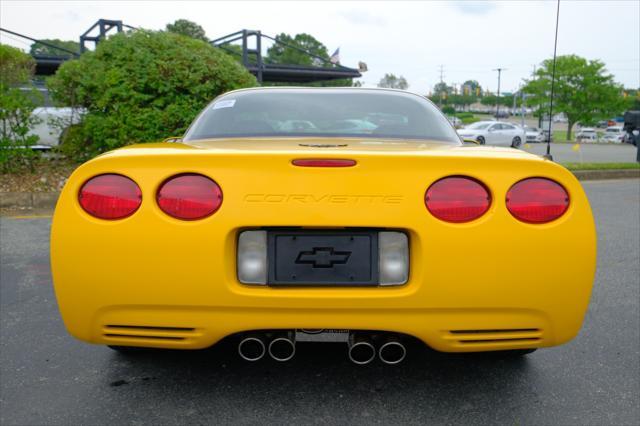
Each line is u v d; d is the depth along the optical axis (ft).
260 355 7.03
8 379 8.43
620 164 47.16
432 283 6.50
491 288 6.56
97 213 6.61
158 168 6.63
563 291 6.65
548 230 6.59
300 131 9.13
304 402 7.70
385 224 6.49
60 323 10.84
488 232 6.53
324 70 69.05
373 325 6.63
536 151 87.81
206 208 6.52
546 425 7.20
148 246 6.51
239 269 6.68
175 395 7.90
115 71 26.78
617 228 21.21
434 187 6.59
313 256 6.68
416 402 7.73
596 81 176.65
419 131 9.26
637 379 8.56
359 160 6.53
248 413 7.40
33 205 24.41
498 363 9.09
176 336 6.75
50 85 28.19
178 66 27.50
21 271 14.44
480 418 7.33
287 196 6.51
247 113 9.63
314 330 6.98
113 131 26.96
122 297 6.61
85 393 7.98
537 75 187.83
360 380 8.36
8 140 26.48
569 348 9.80
